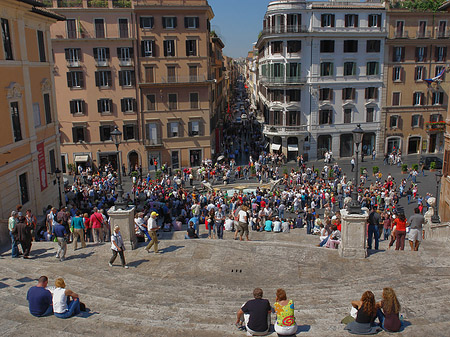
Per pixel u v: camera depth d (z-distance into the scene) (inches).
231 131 3272.6
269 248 714.2
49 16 1163.3
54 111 1247.5
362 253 652.7
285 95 2244.1
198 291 545.6
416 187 1551.4
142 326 393.7
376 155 2359.7
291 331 368.2
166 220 1056.2
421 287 507.8
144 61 2073.1
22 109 1009.5
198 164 2219.5
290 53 2202.3
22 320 421.1
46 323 411.2
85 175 2007.9
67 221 826.8
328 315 423.8
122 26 2026.3
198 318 425.7
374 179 1867.6
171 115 2142.0
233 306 467.5
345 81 2250.2
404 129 2357.3
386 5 2212.1
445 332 364.5
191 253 701.3
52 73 1237.7
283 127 2268.7
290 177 1825.8
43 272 618.2
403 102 2322.8
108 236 823.1
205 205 1365.7
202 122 2175.2
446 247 725.9
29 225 735.7
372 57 2245.3
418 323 390.9
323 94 2252.7
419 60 2290.8
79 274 614.2
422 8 2266.2
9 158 941.2
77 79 2049.7
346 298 489.4
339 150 2336.4
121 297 512.7
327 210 1114.7
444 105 2357.3
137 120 2121.1
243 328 391.5
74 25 1994.3
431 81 2102.6
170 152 2176.4
